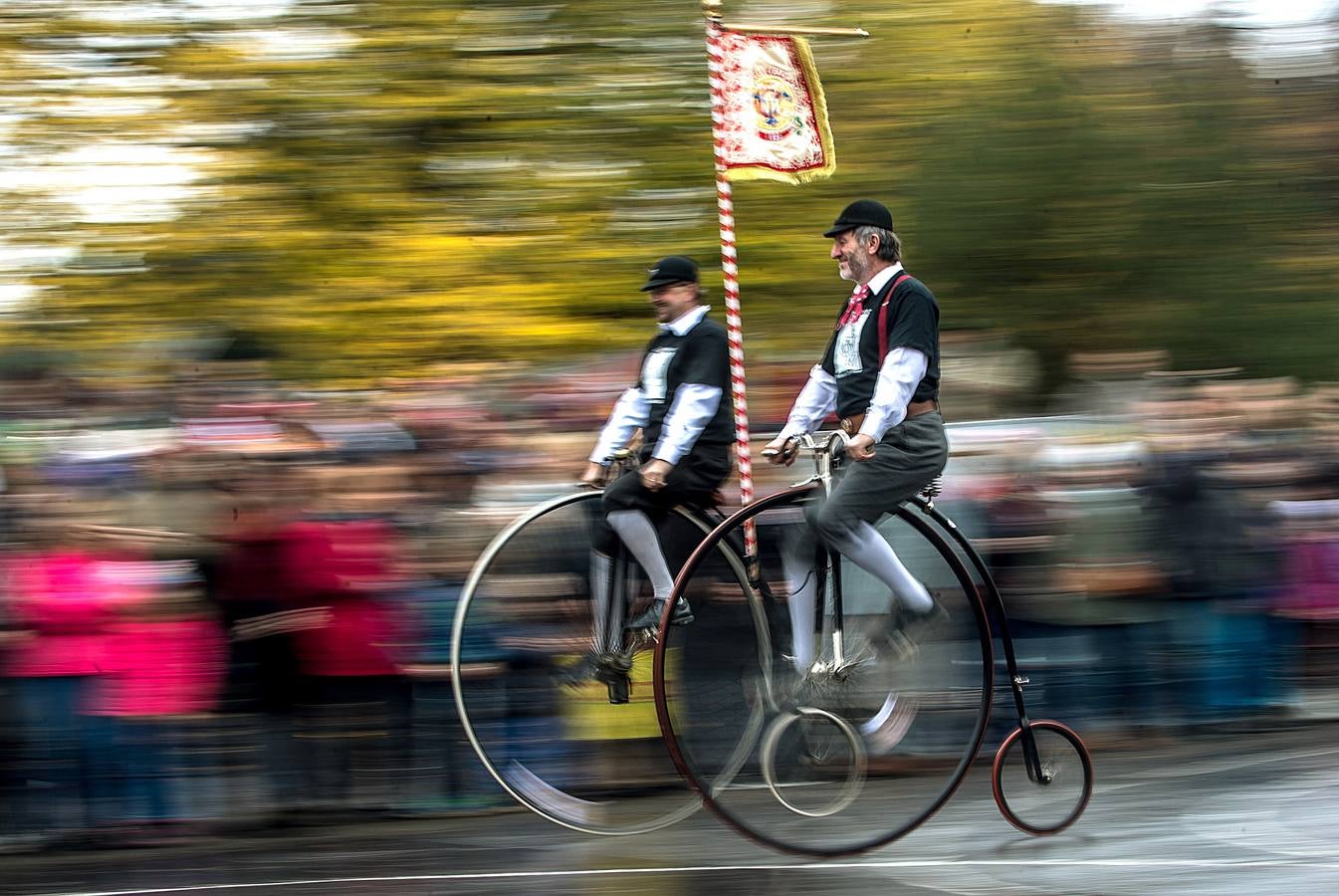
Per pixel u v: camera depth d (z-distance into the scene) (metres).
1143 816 8.23
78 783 8.05
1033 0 17.02
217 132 14.30
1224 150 17.27
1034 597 9.65
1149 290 16.98
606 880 7.29
